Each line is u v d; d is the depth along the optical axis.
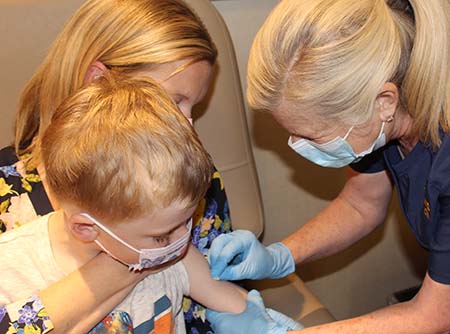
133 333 0.92
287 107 0.89
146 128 0.77
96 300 0.88
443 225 0.96
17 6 1.13
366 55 0.82
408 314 1.01
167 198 0.76
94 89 0.84
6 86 1.16
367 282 1.83
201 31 0.98
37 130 1.09
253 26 1.44
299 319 1.26
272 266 1.16
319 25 0.82
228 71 1.26
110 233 0.81
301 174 1.59
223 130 1.28
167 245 0.84
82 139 0.77
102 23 0.96
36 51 1.15
